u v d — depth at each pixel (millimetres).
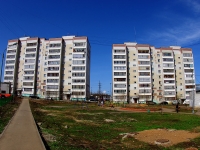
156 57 102500
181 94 102000
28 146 9773
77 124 21156
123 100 93750
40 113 32156
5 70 104438
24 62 102375
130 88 98000
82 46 98938
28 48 102875
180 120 24578
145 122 22953
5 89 70000
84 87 95812
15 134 12648
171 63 102062
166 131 15570
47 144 10953
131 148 11477
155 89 99875
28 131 13719
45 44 102750
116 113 35406
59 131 16359
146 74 98688
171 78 100750
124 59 97625
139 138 13766
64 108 46688
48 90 96000
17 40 105188
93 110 42000
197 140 12805
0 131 14000
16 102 54844
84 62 97438
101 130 17375
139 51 100250
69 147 10617
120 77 96312
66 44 100750
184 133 14820
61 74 98312
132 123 22047
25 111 30906
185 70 103875
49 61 98250
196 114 34250
